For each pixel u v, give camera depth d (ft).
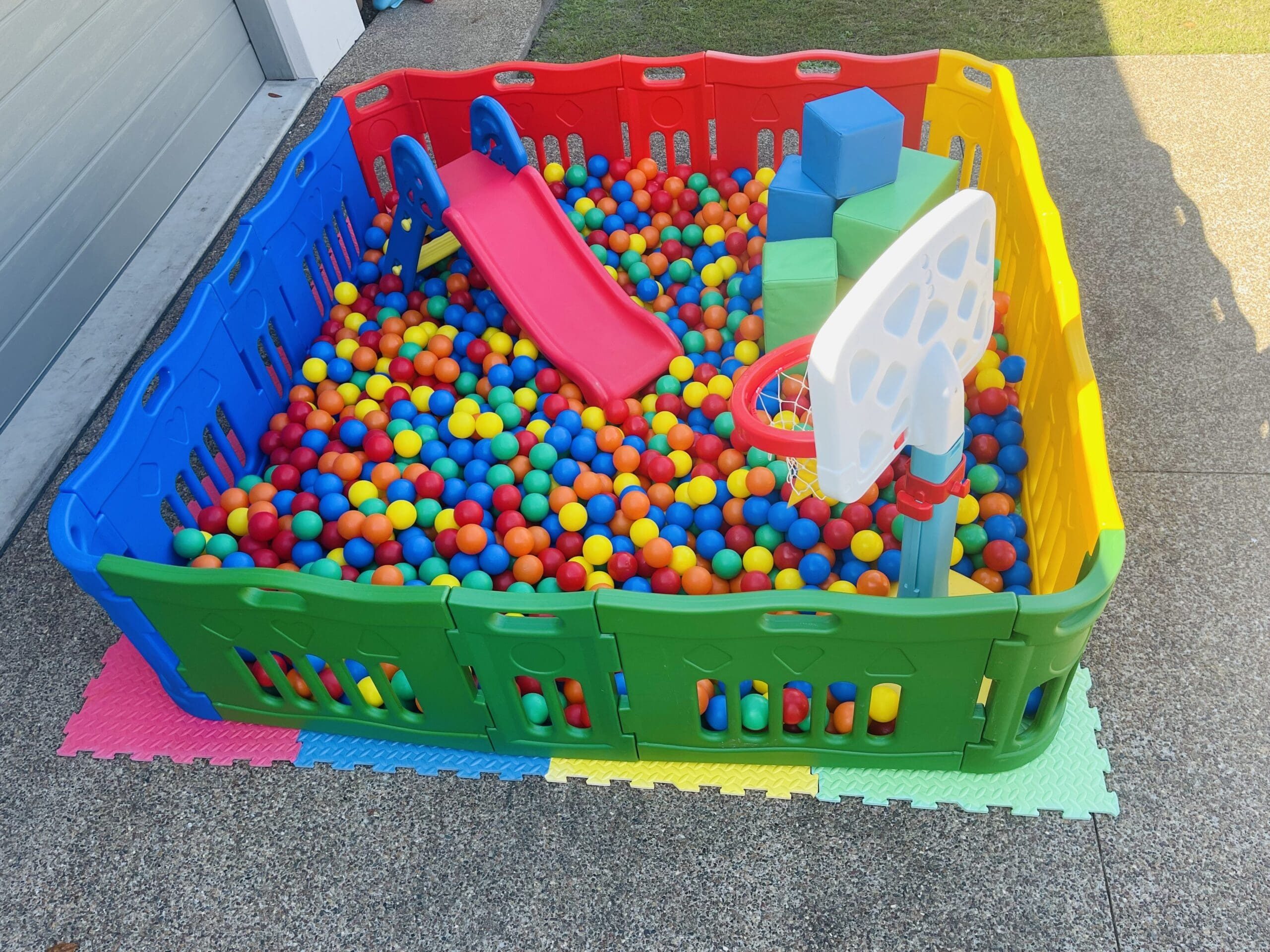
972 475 8.71
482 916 6.88
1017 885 6.64
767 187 11.91
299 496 9.19
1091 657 7.74
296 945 6.86
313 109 15.83
